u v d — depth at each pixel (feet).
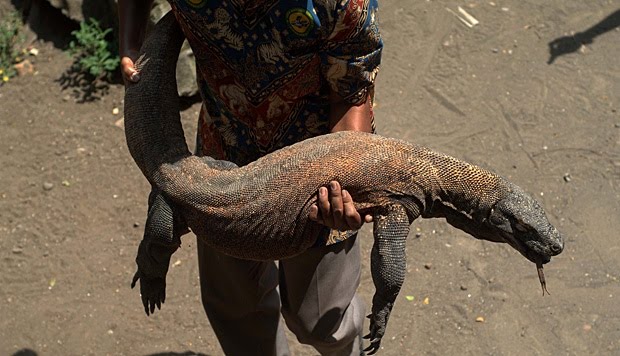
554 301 9.84
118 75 13.05
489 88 12.73
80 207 11.27
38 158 11.97
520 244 6.40
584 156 11.60
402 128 12.11
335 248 6.97
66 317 9.95
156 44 6.83
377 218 6.24
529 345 9.41
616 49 13.33
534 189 11.19
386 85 12.81
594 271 10.16
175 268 10.47
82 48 13.37
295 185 6.07
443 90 12.73
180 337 9.72
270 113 6.31
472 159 11.64
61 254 10.69
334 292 7.11
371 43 5.89
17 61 13.41
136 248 10.74
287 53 5.87
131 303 10.09
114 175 11.69
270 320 7.79
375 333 6.38
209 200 6.18
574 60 13.16
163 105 6.67
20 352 9.59
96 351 9.59
